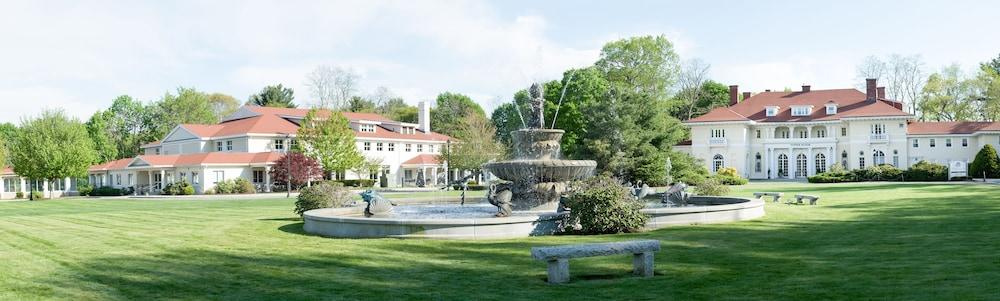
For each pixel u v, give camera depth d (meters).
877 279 9.48
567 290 9.38
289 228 19.70
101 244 16.25
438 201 26.98
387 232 16.05
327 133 63.03
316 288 9.98
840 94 79.00
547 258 9.73
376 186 69.19
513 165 20.67
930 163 60.91
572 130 68.88
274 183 63.69
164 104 102.94
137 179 67.88
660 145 50.72
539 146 21.81
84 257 13.79
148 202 43.03
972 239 14.00
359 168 66.50
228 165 63.34
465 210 22.47
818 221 19.00
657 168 48.47
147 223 22.70
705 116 78.62
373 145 73.88
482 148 69.38
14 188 75.94
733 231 16.39
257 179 65.75
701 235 15.61
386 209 20.45
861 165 74.38
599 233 16.17
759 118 78.88
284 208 31.17
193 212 28.91
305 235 17.48
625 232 16.25
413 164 76.38
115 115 104.69
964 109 83.31
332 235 17.17
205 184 61.94
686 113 92.00
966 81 81.50
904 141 72.62
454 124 98.44
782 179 75.94
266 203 37.91
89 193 67.00
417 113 105.81
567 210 18.44
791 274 10.20
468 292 9.45
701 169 54.88
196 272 11.64
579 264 11.58
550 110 70.19
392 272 11.29
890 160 73.12
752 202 20.72
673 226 17.61
